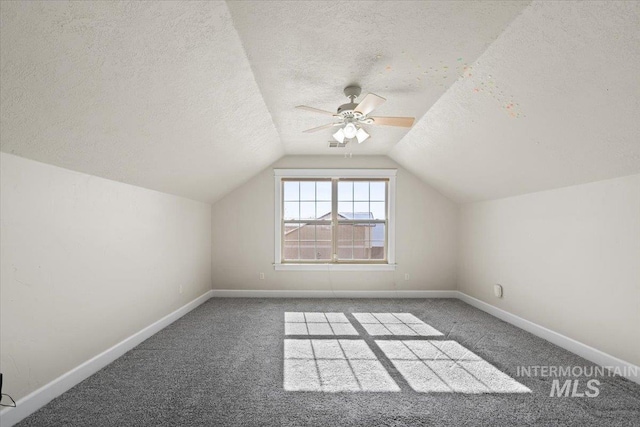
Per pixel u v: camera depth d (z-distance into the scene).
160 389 2.31
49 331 2.15
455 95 2.81
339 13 1.86
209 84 2.37
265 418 1.98
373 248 5.31
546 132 2.52
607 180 2.64
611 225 2.61
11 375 1.89
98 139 2.21
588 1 1.51
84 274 2.48
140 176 3.05
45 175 2.12
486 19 1.87
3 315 1.84
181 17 1.70
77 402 2.12
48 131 1.88
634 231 2.43
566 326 3.08
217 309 4.47
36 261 2.05
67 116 1.86
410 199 5.26
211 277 5.23
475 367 2.69
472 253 4.80
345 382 2.44
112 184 2.82
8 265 1.87
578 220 2.94
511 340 3.32
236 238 5.22
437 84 2.70
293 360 2.82
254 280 5.22
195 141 3.05
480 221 4.60
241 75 2.48
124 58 1.74
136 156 2.69
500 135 2.94
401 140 4.38
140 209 3.26
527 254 3.63
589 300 2.82
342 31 2.02
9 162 1.87
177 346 3.13
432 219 5.26
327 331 3.59
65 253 2.29
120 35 1.60
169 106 2.33
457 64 2.38
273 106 3.22
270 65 2.43
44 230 2.11
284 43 2.15
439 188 5.11
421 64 2.39
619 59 1.67
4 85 1.49
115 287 2.85
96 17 1.45
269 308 4.52
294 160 5.24
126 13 1.51
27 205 1.99
